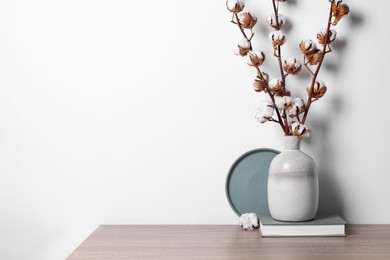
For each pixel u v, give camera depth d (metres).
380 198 1.69
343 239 1.45
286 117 1.62
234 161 1.69
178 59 1.70
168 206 1.71
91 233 1.67
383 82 1.68
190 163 1.71
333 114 1.69
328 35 1.56
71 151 1.72
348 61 1.68
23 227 1.73
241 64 1.69
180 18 1.69
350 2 1.67
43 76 1.72
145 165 1.71
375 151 1.68
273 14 1.66
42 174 1.72
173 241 1.46
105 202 1.72
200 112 1.70
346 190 1.69
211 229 1.62
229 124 1.70
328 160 1.69
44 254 1.73
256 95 1.69
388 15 1.67
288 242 1.42
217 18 1.69
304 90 1.69
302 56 1.68
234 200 1.69
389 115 1.68
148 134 1.71
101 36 1.70
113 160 1.71
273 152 1.68
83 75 1.71
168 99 1.70
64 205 1.72
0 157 1.72
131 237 1.52
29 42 1.71
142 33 1.70
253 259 1.26
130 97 1.71
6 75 1.72
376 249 1.34
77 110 1.71
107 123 1.71
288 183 1.49
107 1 1.70
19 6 1.71
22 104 1.72
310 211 1.50
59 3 1.71
